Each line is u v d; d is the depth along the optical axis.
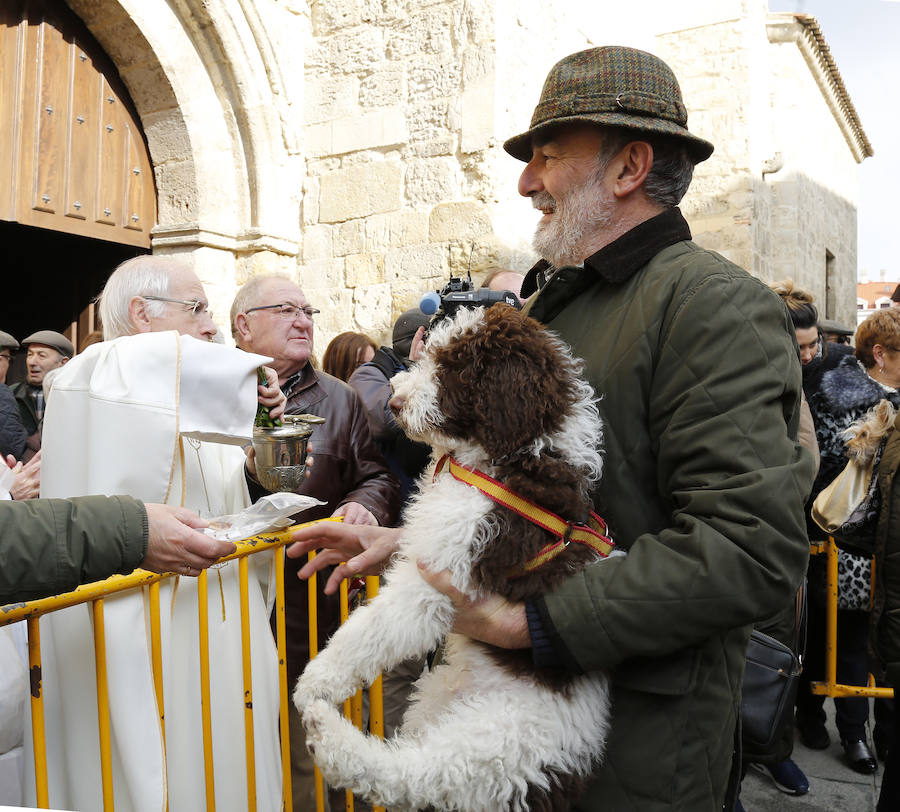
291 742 2.55
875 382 3.69
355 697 2.03
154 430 1.71
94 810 1.70
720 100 8.35
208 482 2.05
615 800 1.30
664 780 1.29
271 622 2.49
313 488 2.69
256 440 1.88
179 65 5.68
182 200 5.93
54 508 1.39
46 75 5.29
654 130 1.44
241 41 5.86
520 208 5.96
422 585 1.26
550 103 1.54
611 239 1.55
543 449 1.28
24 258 6.78
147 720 1.67
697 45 8.47
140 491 1.72
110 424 1.71
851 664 3.52
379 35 6.19
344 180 6.34
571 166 1.54
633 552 1.26
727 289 1.31
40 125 5.24
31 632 1.46
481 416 1.23
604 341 1.43
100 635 1.58
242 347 2.90
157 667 1.72
